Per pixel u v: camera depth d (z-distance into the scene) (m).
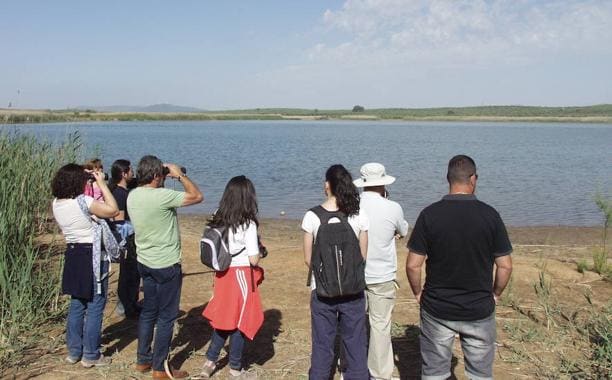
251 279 4.84
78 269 5.01
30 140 10.50
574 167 30.66
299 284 8.01
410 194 20.12
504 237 3.79
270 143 52.56
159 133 73.56
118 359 5.38
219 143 52.00
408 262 3.95
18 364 5.20
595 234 13.64
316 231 4.46
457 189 3.90
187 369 5.25
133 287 6.44
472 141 56.69
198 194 4.91
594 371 5.15
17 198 7.76
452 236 3.76
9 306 6.14
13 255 6.65
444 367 3.97
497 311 6.85
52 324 6.11
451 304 3.81
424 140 58.62
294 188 22.12
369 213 4.63
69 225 4.98
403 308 7.02
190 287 7.81
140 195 4.72
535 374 5.14
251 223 4.81
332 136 68.38
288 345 5.84
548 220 15.67
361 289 4.35
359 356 4.50
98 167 6.27
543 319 6.55
